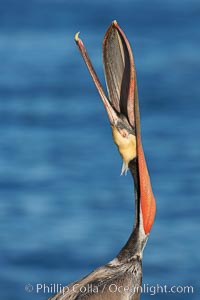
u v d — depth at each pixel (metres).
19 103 42.06
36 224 27.75
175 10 60.03
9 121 39.53
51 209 28.91
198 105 41.62
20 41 55.72
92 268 24.81
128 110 7.69
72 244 26.00
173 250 24.53
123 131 7.73
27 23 59.66
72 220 28.12
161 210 27.86
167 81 45.47
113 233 26.70
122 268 7.89
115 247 25.72
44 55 52.16
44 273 23.75
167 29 56.06
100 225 27.30
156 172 31.95
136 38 54.31
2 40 56.12
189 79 45.66
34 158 34.81
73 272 24.25
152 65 48.28
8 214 28.81
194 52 50.16
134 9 60.84
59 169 33.44
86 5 62.22
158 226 26.42
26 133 38.16
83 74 47.38
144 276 22.72
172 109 40.75
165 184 30.53
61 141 36.94
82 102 42.03
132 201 29.44
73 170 33.19
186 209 27.95
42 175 32.62
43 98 42.88
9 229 27.44
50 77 46.81
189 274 22.88
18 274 23.47
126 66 7.54
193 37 53.75
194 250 24.48
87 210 28.77
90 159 34.38
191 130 36.97
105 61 7.60
